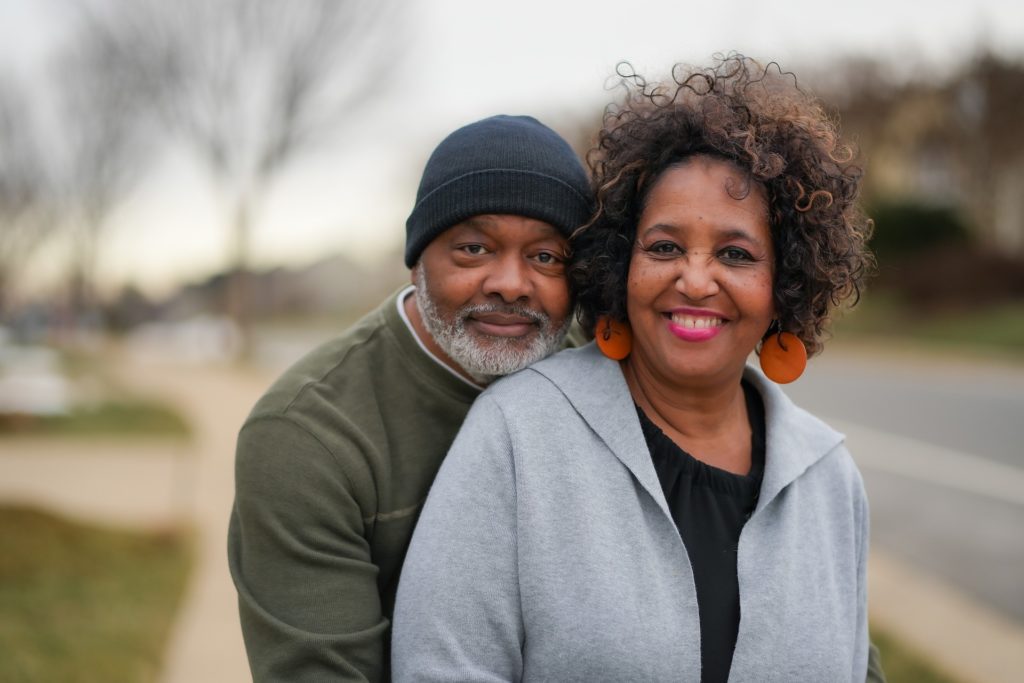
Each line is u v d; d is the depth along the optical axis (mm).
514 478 1505
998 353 17234
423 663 1426
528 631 1452
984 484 6934
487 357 1651
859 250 1689
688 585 1475
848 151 1661
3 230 25078
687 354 1552
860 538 1720
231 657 3578
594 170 1710
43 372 14797
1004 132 22469
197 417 10609
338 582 1562
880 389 13453
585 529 1472
